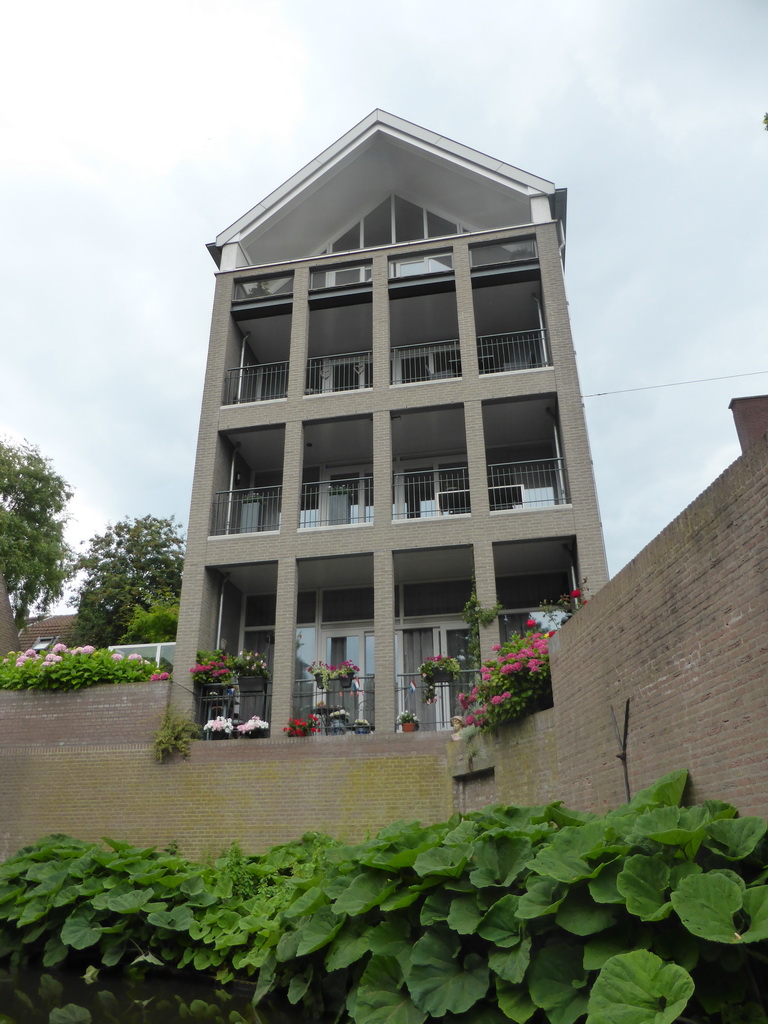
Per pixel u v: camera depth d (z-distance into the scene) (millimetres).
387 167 18828
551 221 16766
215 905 8523
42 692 13484
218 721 13070
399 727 13680
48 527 26484
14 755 13164
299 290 17109
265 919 7723
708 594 5289
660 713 5965
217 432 16188
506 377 15430
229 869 9336
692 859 4250
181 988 7758
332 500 17406
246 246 18734
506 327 18125
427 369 18109
